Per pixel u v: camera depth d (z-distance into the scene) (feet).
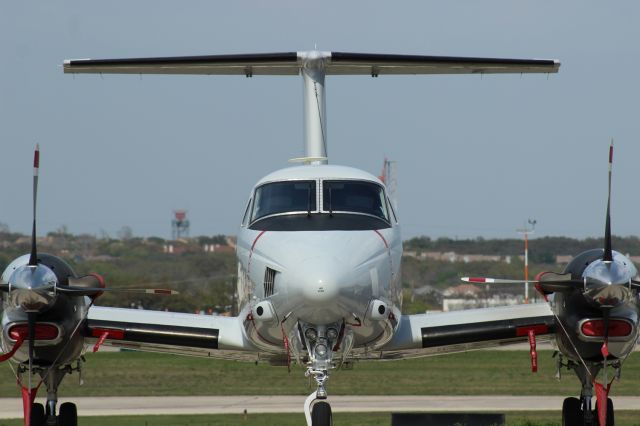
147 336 150.20
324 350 124.88
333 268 118.21
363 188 138.82
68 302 140.46
